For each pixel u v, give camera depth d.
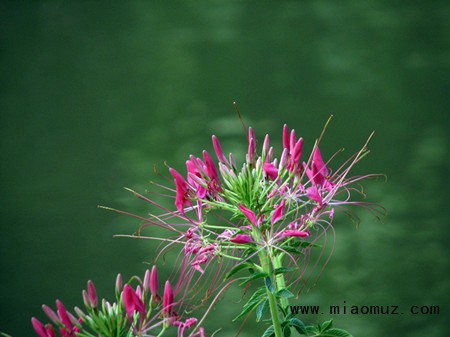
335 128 11.62
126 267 7.89
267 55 14.73
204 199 2.66
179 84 13.70
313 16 16.09
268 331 2.57
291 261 2.74
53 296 7.64
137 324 2.29
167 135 11.39
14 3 17.25
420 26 15.38
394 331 6.60
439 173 9.73
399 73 13.69
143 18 16.39
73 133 12.09
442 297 7.05
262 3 16.72
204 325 5.98
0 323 7.26
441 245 7.96
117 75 14.40
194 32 15.89
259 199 2.62
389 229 8.12
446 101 12.33
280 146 10.73
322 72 13.91
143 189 9.43
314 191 2.64
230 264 2.69
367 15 15.97
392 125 11.62
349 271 7.24
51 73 14.70
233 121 11.66
